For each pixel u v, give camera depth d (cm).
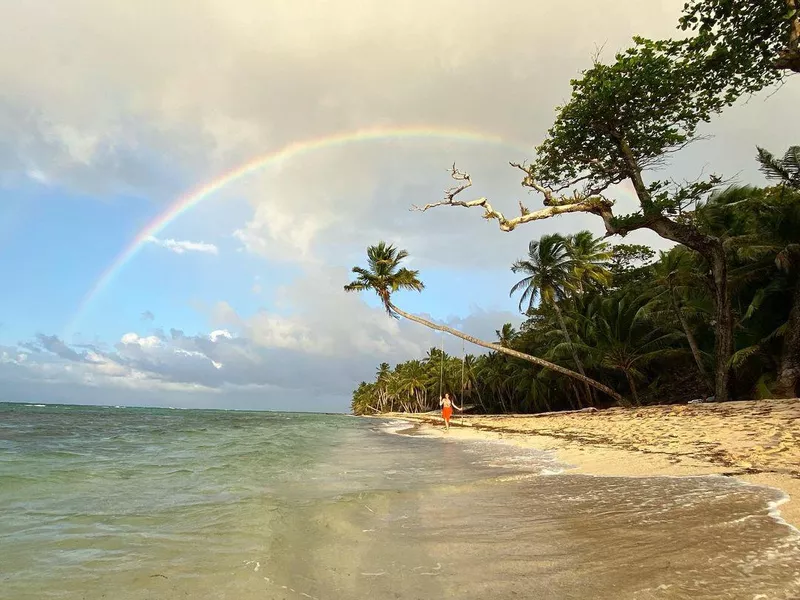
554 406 5188
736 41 1678
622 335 3356
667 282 2970
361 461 1313
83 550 489
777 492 659
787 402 1803
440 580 388
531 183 2608
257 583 391
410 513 629
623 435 1703
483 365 6600
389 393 11762
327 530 550
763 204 2384
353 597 359
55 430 2912
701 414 1917
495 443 1914
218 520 609
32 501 749
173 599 362
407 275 3888
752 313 2477
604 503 655
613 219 2373
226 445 1883
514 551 456
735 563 392
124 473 1063
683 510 583
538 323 5106
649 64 2089
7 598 368
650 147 2348
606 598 337
